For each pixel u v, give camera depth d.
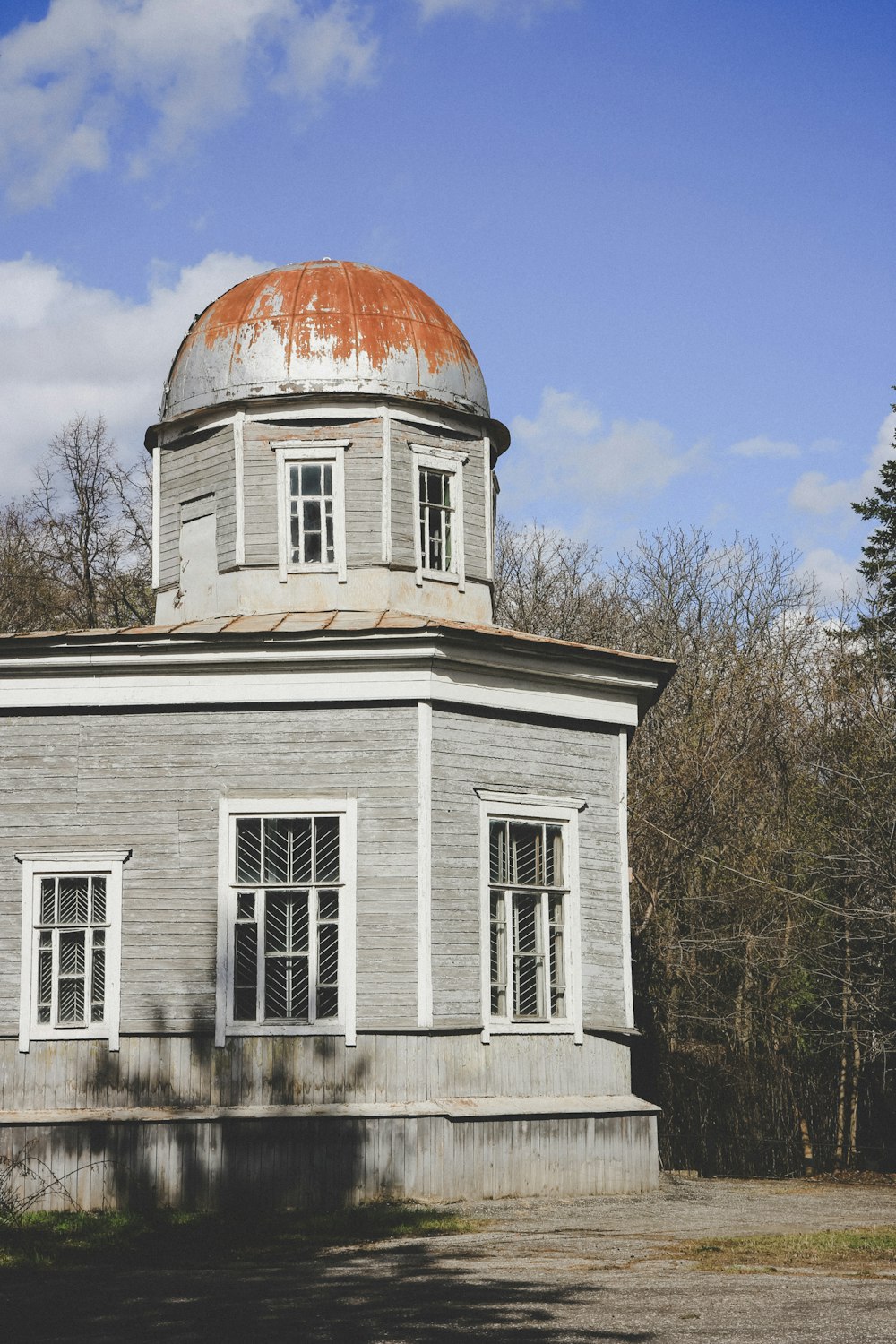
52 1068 17.75
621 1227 15.51
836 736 30.45
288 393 20.80
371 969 17.73
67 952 18.25
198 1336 9.76
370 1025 17.58
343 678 18.38
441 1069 17.64
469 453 21.77
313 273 21.98
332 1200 17.11
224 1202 17.11
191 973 17.86
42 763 18.61
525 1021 18.50
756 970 28.27
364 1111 17.22
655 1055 27.67
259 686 18.44
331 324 21.20
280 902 18.09
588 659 19.61
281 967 17.94
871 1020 26.36
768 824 30.30
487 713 18.97
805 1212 17.11
